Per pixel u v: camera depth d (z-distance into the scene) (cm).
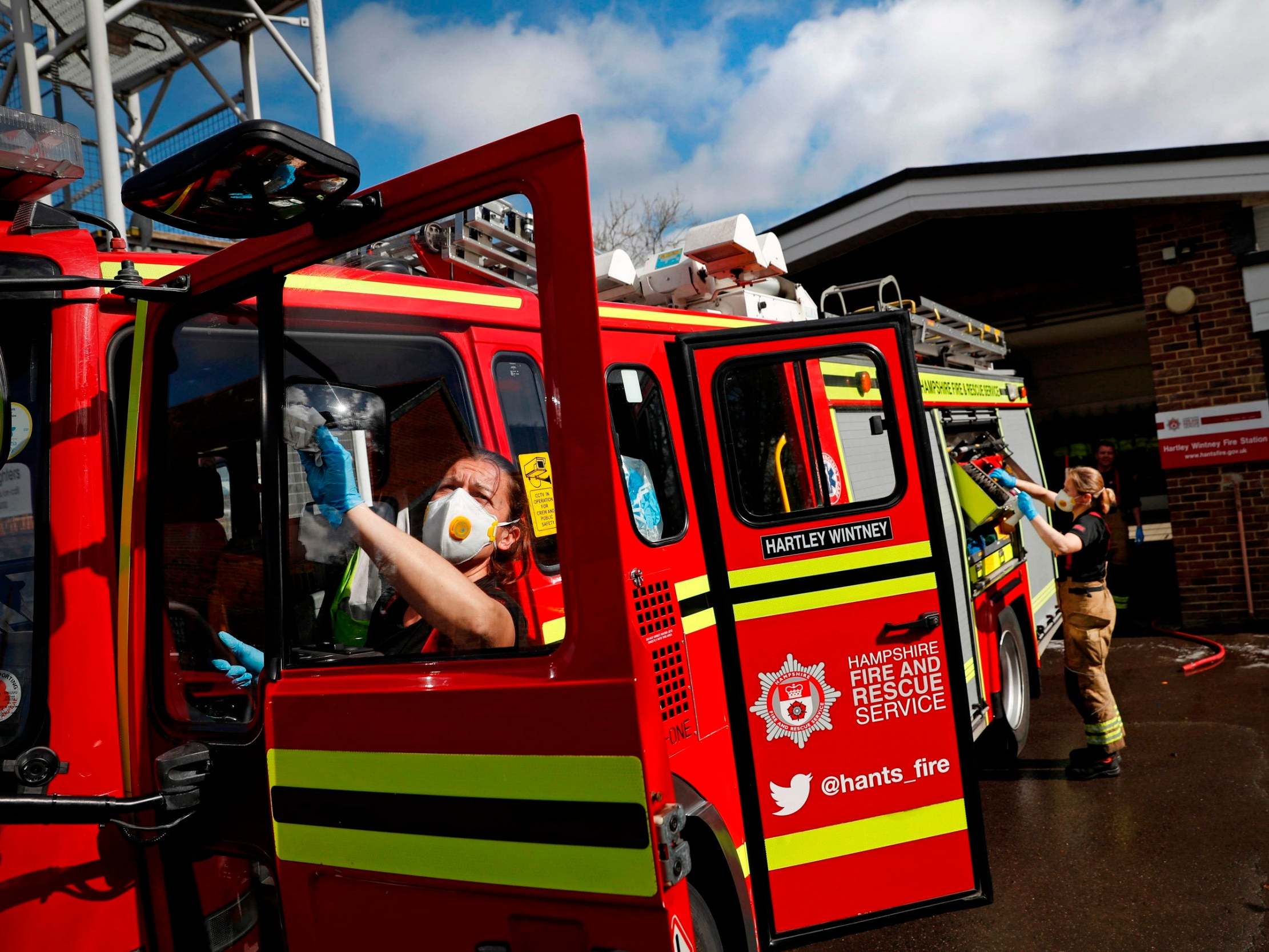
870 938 388
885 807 321
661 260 467
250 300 219
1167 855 435
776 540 318
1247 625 877
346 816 188
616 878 155
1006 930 382
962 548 505
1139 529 1012
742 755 310
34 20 737
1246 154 818
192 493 228
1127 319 1216
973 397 630
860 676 322
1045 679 834
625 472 306
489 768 168
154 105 879
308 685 195
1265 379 863
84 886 211
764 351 331
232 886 233
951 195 900
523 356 295
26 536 221
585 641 159
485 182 169
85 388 227
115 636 221
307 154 168
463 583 202
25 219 247
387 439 226
